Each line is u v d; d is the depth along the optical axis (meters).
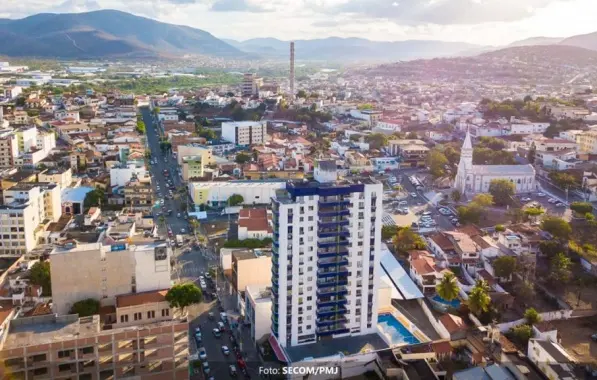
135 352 168.88
